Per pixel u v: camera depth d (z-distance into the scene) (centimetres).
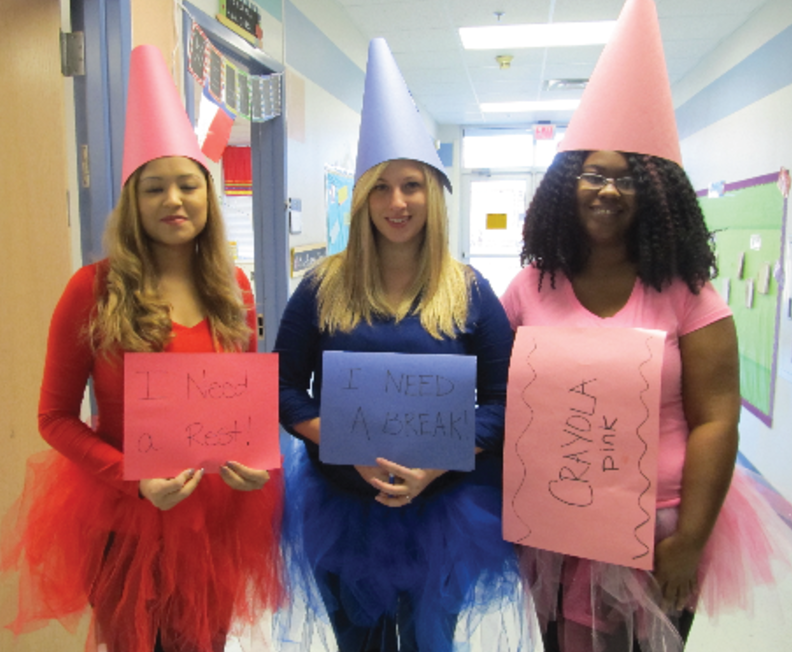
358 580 115
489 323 113
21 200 153
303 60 300
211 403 104
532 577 111
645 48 104
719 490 96
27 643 149
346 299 114
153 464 101
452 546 111
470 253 830
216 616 113
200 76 194
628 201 102
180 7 183
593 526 99
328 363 105
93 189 165
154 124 107
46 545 109
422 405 103
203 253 116
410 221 110
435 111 704
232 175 529
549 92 598
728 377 99
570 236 109
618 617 105
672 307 103
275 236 273
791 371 283
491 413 111
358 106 412
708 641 177
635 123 102
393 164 108
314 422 112
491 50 456
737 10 352
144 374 102
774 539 112
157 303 107
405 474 101
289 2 279
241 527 115
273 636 121
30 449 159
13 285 154
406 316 112
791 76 296
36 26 153
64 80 161
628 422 97
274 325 278
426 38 429
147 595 104
